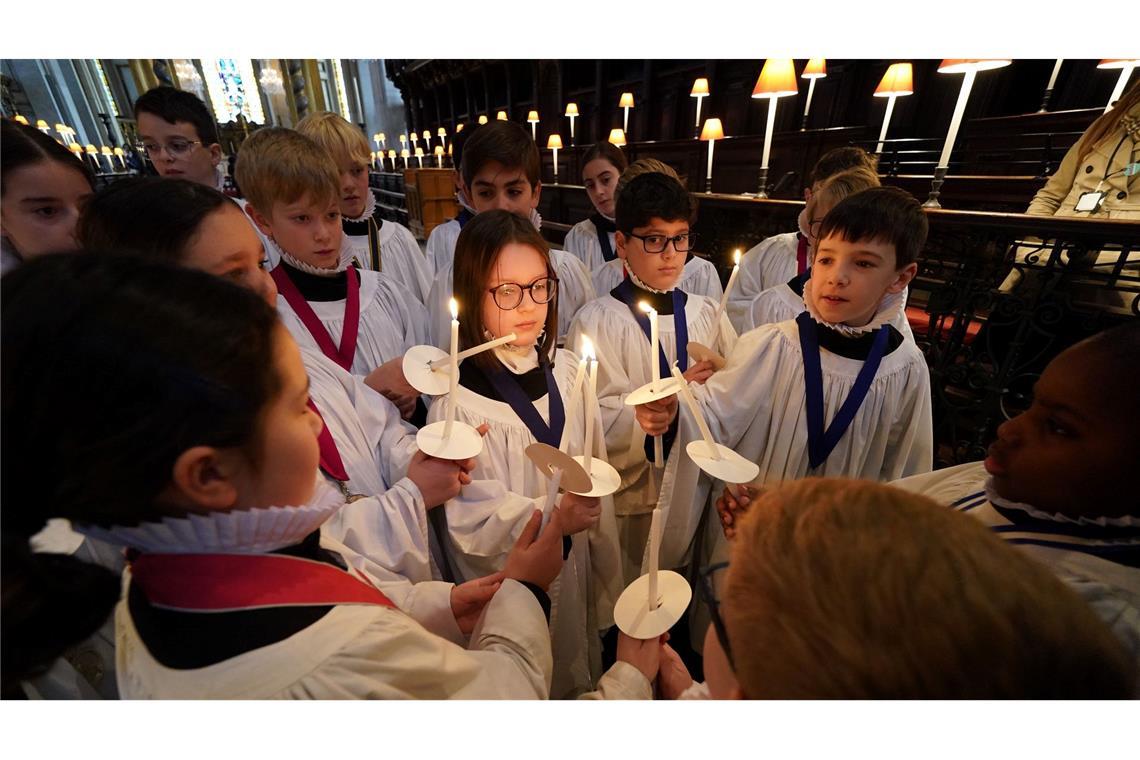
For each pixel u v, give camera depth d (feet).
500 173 7.37
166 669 1.55
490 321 4.18
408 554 3.36
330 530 3.20
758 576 1.30
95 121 57.41
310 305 5.39
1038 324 7.72
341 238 5.49
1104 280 7.35
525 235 4.06
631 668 2.42
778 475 4.88
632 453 5.48
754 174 22.22
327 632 1.68
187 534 1.55
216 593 1.59
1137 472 1.84
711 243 13.62
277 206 4.83
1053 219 6.80
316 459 1.83
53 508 1.37
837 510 1.25
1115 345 1.84
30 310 1.25
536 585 3.05
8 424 1.25
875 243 3.83
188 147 9.12
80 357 1.24
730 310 9.24
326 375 4.06
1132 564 1.93
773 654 1.22
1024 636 1.00
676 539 4.89
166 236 2.92
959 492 3.00
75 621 1.40
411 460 3.87
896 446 4.98
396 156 58.80
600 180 10.18
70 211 4.05
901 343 4.69
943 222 8.07
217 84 61.21
